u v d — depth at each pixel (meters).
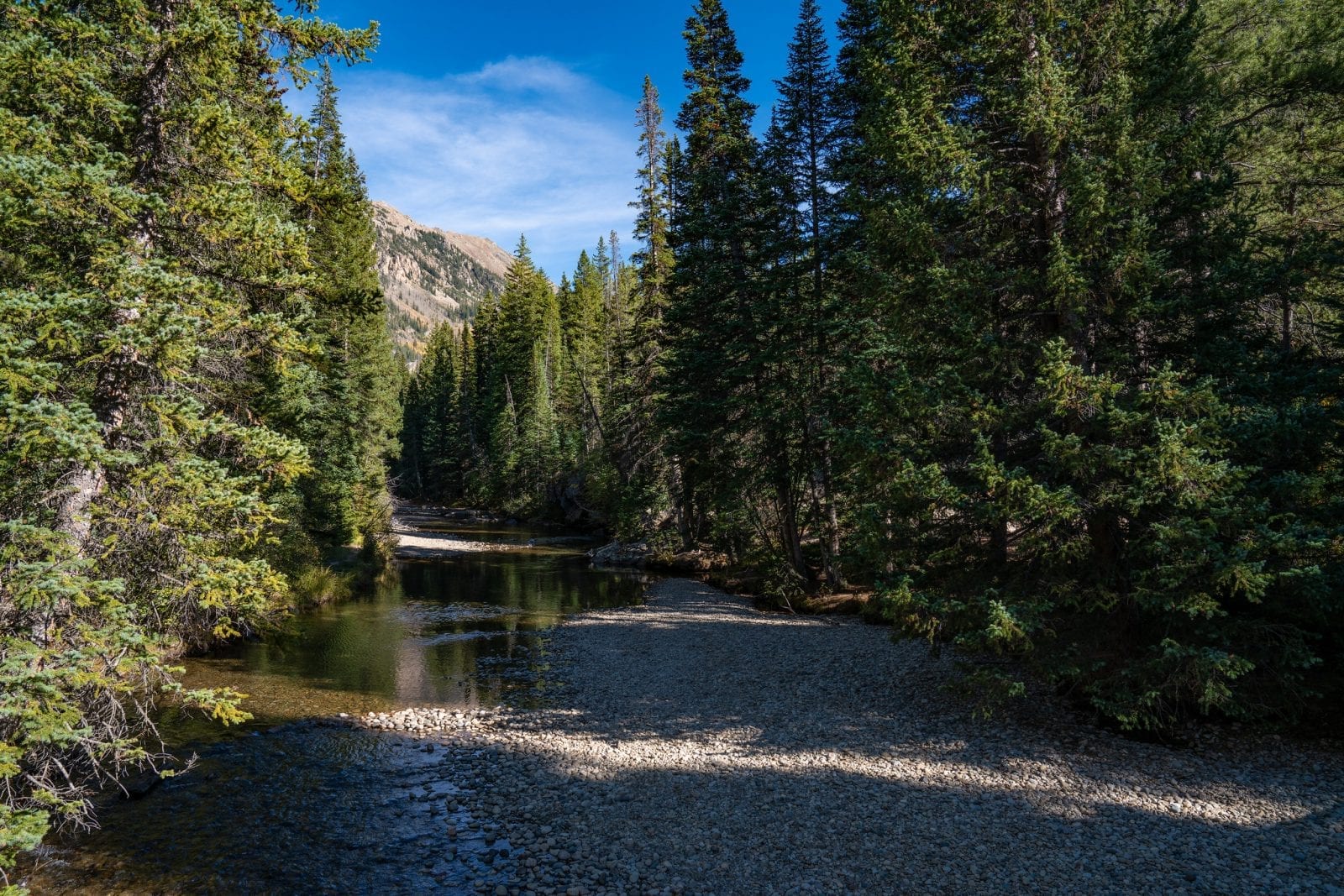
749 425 23.11
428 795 9.73
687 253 24.58
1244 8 14.70
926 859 7.46
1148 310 9.28
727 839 8.13
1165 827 7.78
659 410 30.44
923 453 10.80
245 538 8.45
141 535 7.74
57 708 5.89
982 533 11.15
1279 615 9.74
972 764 9.70
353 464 32.06
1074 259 9.40
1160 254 9.14
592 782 9.97
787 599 22.38
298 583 22.78
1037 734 10.48
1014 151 11.27
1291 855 7.11
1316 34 13.32
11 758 5.54
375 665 16.59
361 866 7.89
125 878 7.59
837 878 7.23
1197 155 9.62
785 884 7.16
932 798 8.81
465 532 50.50
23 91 7.61
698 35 27.66
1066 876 7.03
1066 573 10.47
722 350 23.84
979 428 10.41
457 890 7.37
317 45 9.34
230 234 8.37
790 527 23.73
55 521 7.21
